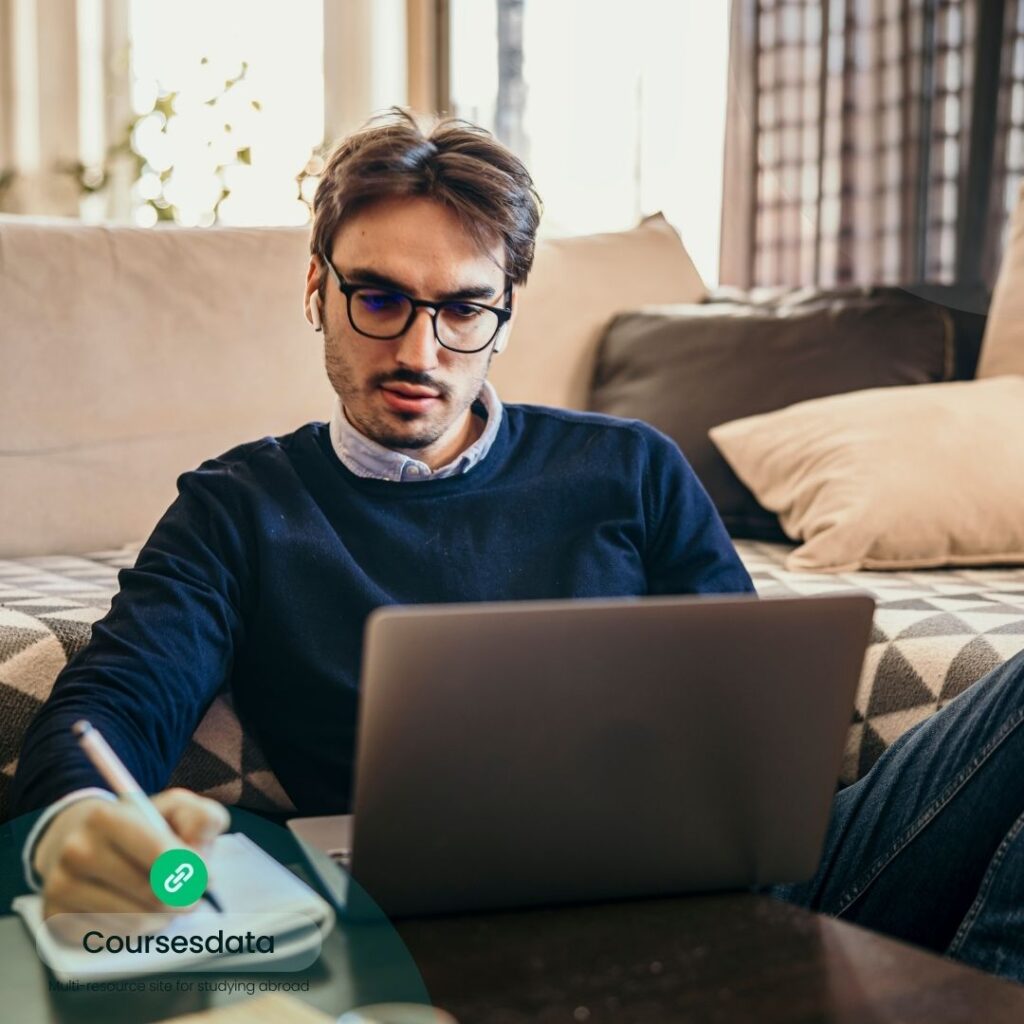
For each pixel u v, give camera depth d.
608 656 0.77
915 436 1.84
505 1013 0.67
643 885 0.83
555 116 3.58
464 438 1.30
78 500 1.85
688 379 2.12
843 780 1.43
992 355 2.08
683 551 1.34
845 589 1.62
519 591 1.24
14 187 3.49
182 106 3.58
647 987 0.70
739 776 0.83
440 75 3.72
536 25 3.58
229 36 3.62
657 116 3.42
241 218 3.63
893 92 3.06
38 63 3.49
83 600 1.42
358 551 1.22
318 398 2.01
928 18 3.01
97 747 0.77
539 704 0.77
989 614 1.46
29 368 1.83
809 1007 0.67
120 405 1.88
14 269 1.83
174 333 1.92
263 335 1.97
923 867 1.11
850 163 3.12
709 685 0.80
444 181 1.13
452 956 0.74
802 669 0.82
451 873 0.79
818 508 1.82
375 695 0.74
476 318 1.16
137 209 3.60
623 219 3.50
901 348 2.07
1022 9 2.93
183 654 1.11
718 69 3.31
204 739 1.24
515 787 0.78
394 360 1.15
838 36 3.11
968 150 2.98
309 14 3.69
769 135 3.22
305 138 3.69
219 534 1.20
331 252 1.16
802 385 2.06
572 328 2.24
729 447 2.00
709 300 2.38
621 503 1.31
